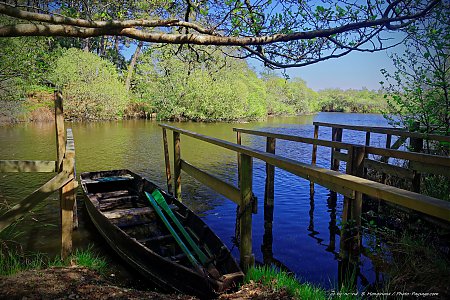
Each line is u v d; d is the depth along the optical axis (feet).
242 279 10.31
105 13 9.02
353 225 13.30
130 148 41.24
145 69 86.79
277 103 118.11
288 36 9.81
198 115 82.79
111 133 55.88
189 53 14.28
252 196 11.55
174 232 13.32
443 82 16.83
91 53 78.74
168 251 12.98
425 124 18.95
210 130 63.62
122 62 107.45
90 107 77.92
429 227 13.82
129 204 18.70
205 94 80.53
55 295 8.90
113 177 21.29
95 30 7.72
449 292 9.84
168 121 83.25
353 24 9.66
